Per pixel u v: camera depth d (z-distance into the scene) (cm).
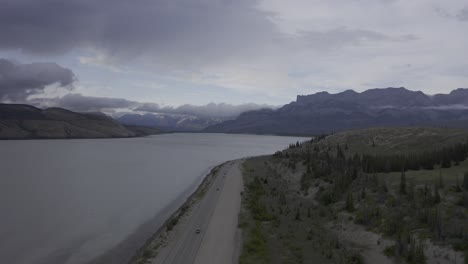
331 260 4397
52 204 8625
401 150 15012
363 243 4994
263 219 6347
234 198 8356
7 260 5034
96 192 10312
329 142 19838
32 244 5700
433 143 14950
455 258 3969
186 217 6694
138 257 4775
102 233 6294
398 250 4391
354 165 10569
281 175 12231
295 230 5662
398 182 7206
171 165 18288
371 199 6519
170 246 5084
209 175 13650
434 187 6347
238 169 14525
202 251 4841
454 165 9188
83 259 5062
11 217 7344
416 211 5356
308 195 8531
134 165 17825
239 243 5122
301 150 19100
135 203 8856
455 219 4822
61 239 5947
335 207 6806
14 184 11456
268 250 4788
